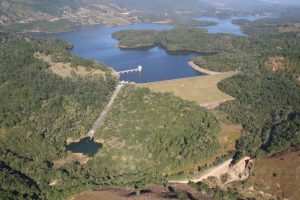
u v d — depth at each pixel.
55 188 179.12
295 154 189.25
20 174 191.62
